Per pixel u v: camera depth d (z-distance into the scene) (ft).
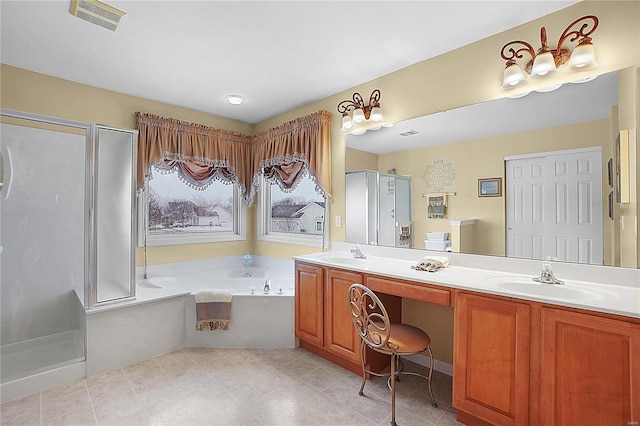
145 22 6.51
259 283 11.52
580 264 6.02
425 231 8.29
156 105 11.04
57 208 9.43
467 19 6.47
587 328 4.54
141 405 6.60
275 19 6.44
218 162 12.42
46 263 9.29
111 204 8.68
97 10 6.11
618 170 5.60
